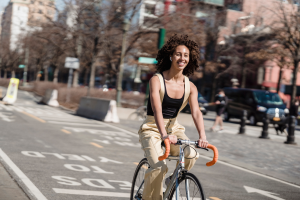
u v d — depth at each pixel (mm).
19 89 46844
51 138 9945
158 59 3797
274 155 10781
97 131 12430
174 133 3809
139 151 9320
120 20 23562
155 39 24625
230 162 9000
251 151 11203
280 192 6359
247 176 7520
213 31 34406
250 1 32969
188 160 3643
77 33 25094
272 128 22438
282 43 28719
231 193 5941
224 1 33656
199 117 3623
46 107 21031
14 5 27734
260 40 34938
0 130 10383
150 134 3740
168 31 23891
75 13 24531
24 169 6195
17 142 8781
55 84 34031
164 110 3664
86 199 4895
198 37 25000
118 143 10320
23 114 15453
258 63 43219
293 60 29922
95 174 6398
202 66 39469
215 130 17031
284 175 8055
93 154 8289
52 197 4812
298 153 11539
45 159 7184
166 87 3604
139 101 24391
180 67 3594
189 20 24375
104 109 16234
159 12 23797
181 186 3490
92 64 26281
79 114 18188
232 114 24625
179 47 3613
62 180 5754
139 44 24797
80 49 26406
